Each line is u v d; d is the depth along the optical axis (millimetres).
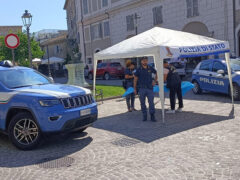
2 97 6219
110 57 9250
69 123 5812
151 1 26875
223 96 11953
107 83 21500
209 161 4773
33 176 4637
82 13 37312
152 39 8375
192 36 9164
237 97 10570
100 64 26562
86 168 4824
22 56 31891
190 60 23062
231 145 5516
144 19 27953
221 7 21203
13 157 5668
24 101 5852
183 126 7250
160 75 7664
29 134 5988
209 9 22109
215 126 7020
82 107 6129
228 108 9219
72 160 5273
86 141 6480
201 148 5449
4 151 6113
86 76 29875
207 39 9188
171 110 9156
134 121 8273
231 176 4152
